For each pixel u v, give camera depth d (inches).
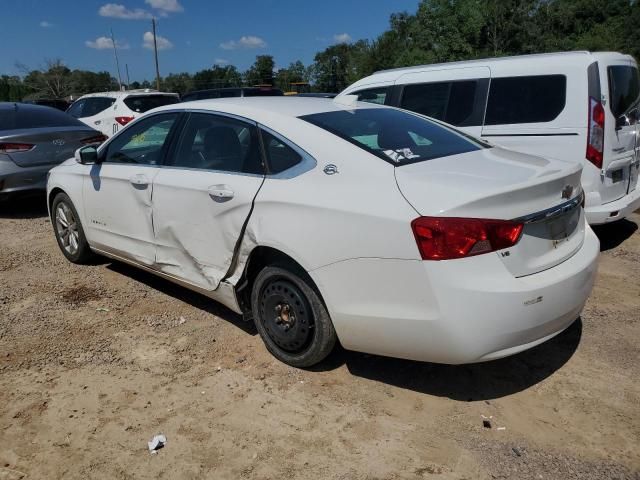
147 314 173.6
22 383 136.1
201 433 117.3
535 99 221.0
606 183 210.5
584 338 152.6
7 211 322.0
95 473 106.5
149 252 172.9
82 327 165.2
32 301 183.6
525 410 122.5
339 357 145.6
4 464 109.0
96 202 191.5
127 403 127.8
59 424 120.7
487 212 108.3
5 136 286.4
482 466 106.1
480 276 107.9
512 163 130.7
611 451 109.3
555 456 108.3
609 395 126.9
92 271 211.0
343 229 118.7
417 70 265.7
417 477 103.7
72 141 309.6
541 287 112.0
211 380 136.6
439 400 126.7
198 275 156.9
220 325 165.5
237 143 147.7
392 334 116.4
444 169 122.7
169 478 105.0
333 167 126.9
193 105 165.6
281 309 138.9
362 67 2506.2
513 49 1955.0
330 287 122.7
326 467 106.9
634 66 232.2
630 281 191.3
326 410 124.0
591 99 206.2
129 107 492.4
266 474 105.6
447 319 108.7
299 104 155.3
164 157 167.3
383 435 115.5
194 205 151.8
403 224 111.0
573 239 129.9
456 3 1786.4
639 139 231.0
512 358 143.0
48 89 3011.8
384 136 139.0
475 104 237.6
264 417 122.1
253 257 142.4
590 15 2358.5
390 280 113.9
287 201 128.7
